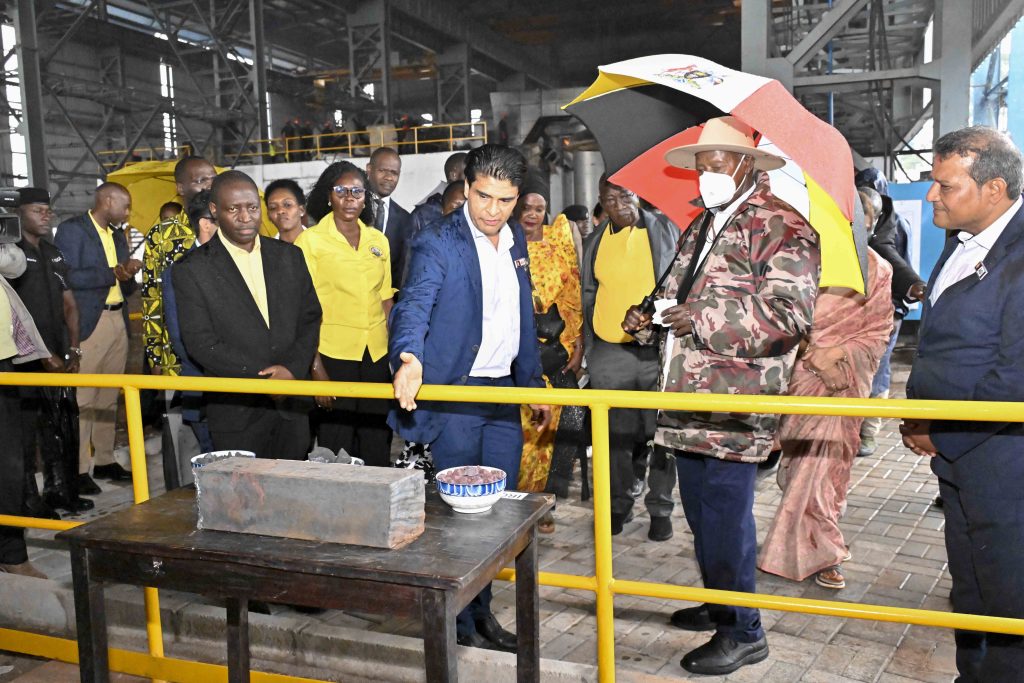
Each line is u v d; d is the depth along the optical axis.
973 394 2.16
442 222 2.80
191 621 3.24
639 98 3.13
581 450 4.89
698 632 3.28
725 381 2.62
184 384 2.62
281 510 1.85
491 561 1.78
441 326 2.76
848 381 3.35
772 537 3.64
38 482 5.27
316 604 1.77
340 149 17.16
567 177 19.39
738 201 2.63
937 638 3.16
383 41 24.78
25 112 14.99
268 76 25.64
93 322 5.21
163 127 24.73
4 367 3.56
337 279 4.09
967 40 9.77
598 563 2.32
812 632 3.22
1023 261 2.07
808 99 17.30
